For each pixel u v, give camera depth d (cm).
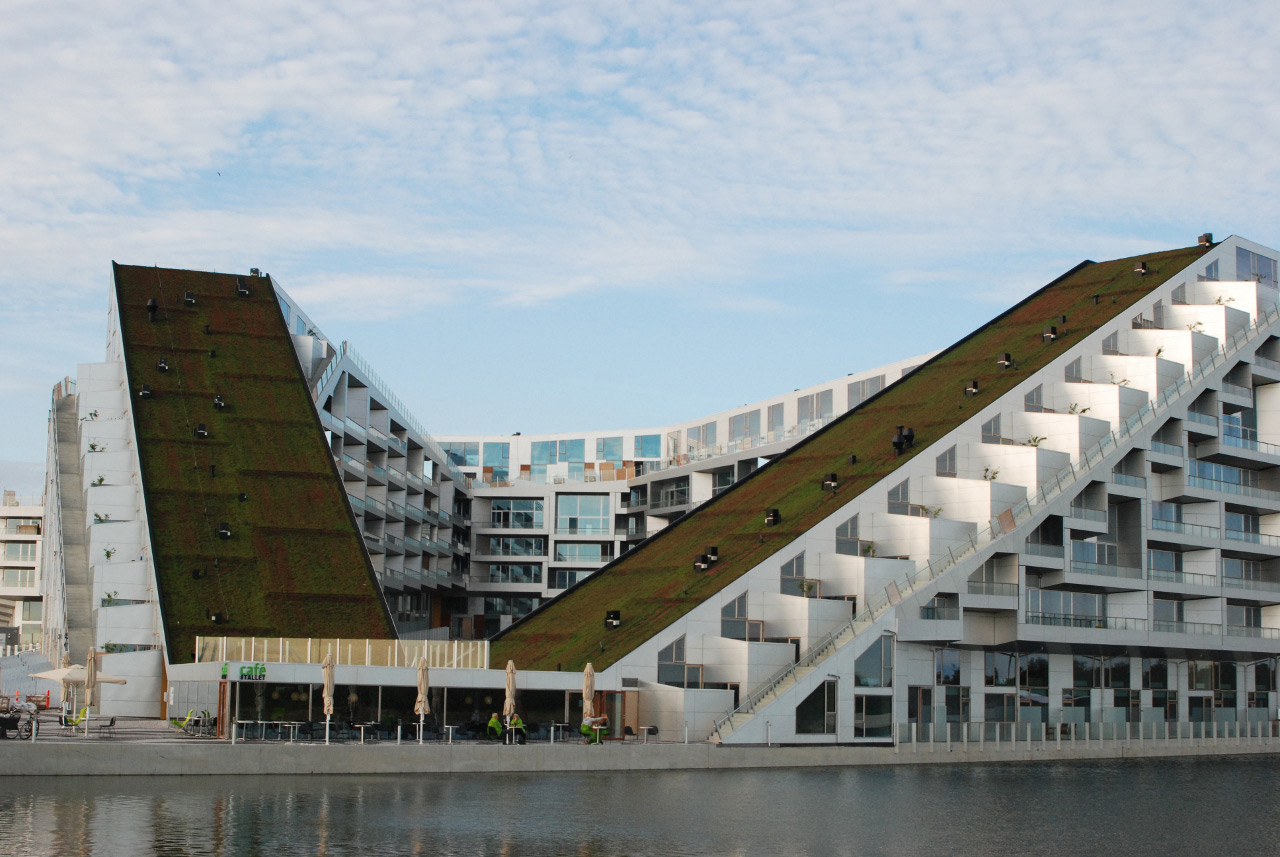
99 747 5431
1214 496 9281
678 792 5584
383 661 6881
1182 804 5800
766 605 7762
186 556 8350
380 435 11862
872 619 7631
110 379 9794
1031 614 8269
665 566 8700
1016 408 8962
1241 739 9206
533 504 15188
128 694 7969
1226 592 9325
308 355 10531
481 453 15738
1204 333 9600
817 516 8194
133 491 9006
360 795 5128
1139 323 9738
